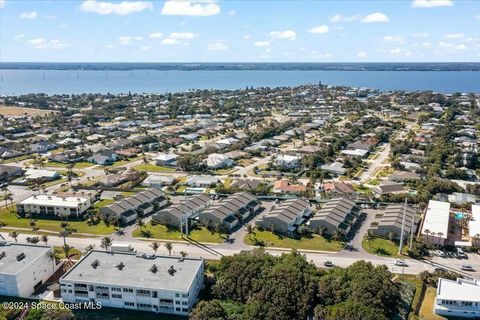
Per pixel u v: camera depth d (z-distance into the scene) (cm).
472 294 13225
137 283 13300
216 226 18762
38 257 14712
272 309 12162
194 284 13588
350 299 12562
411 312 12962
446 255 16762
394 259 16375
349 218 19638
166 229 19075
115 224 19575
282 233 18625
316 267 15125
